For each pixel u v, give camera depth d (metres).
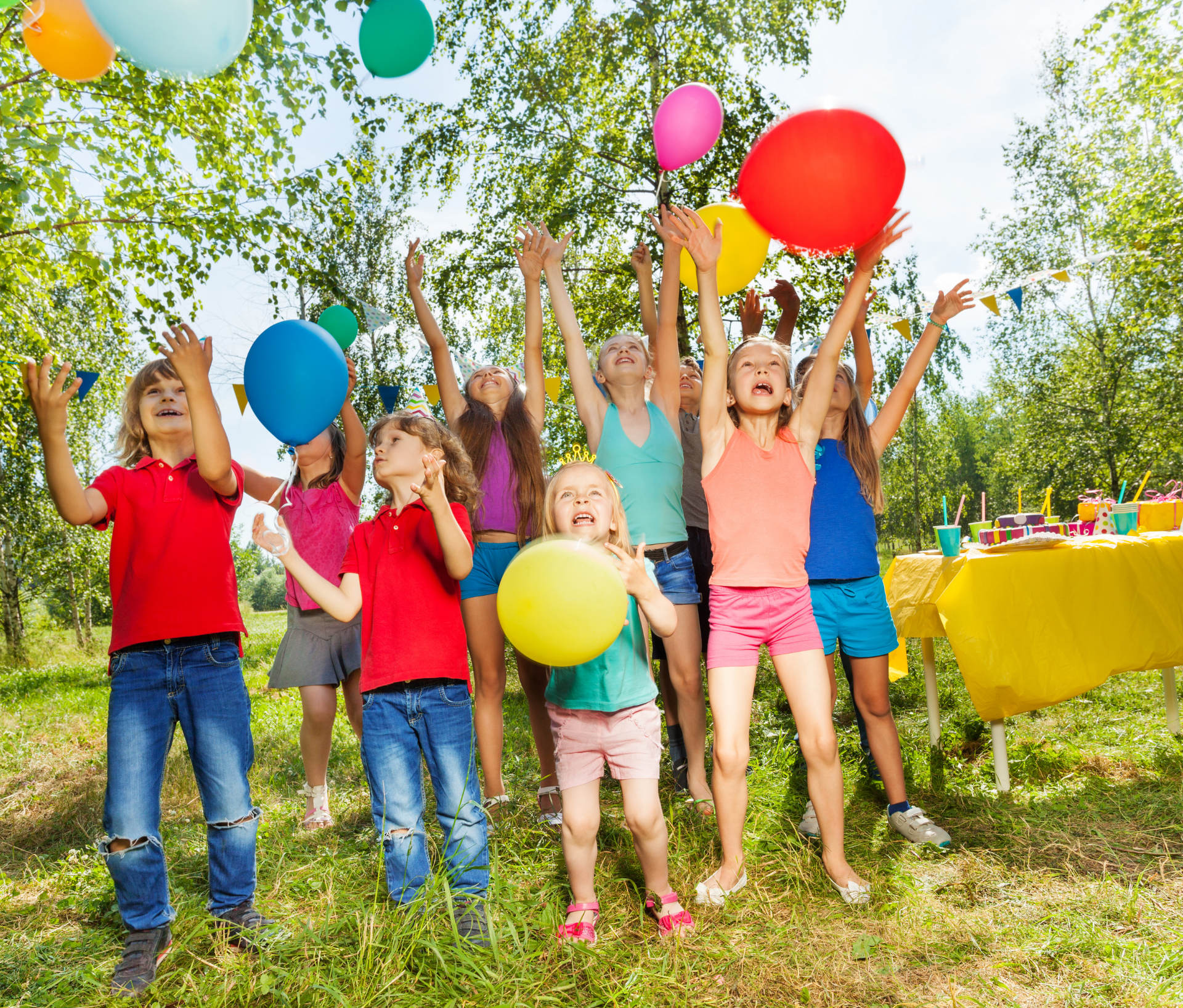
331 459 3.22
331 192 8.23
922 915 1.93
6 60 5.89
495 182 11.09
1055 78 15.15
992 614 2.73
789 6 9.43
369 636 2.03
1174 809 2.44
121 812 1.83
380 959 1.70
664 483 2.82
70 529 14.92
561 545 1.81
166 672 1.93
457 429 2.98
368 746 1.96
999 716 2.72
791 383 2.49
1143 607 2.91
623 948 1.81
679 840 2.34
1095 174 14.04
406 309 13.51
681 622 2.77
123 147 7.13
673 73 9.73
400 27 2.65
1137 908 1.88
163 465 2.06
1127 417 15.76
